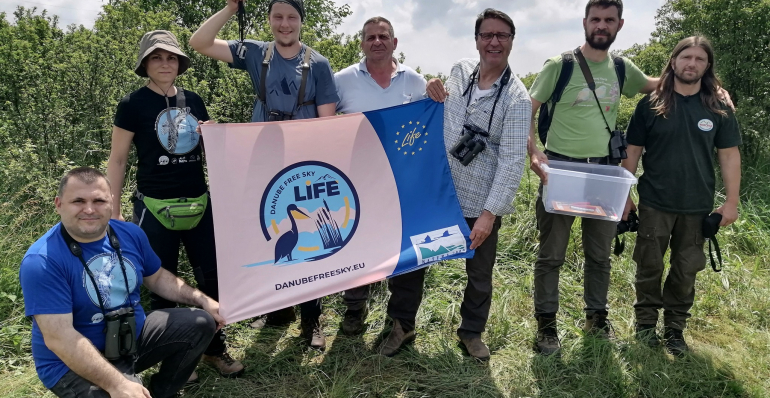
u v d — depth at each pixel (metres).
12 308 3.63
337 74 3.63
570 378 3.21
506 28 2.93
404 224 3.14
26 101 5.70
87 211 2.26
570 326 3.75
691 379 3.17
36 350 2.34
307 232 2.99
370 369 3.29
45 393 2.92
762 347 3.56
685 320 3.55
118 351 2.37
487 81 3.14
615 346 3.43
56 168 5.08
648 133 3.41
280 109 3.22
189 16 13.75
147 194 2.91
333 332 3.73
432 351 3.49
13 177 4.87
